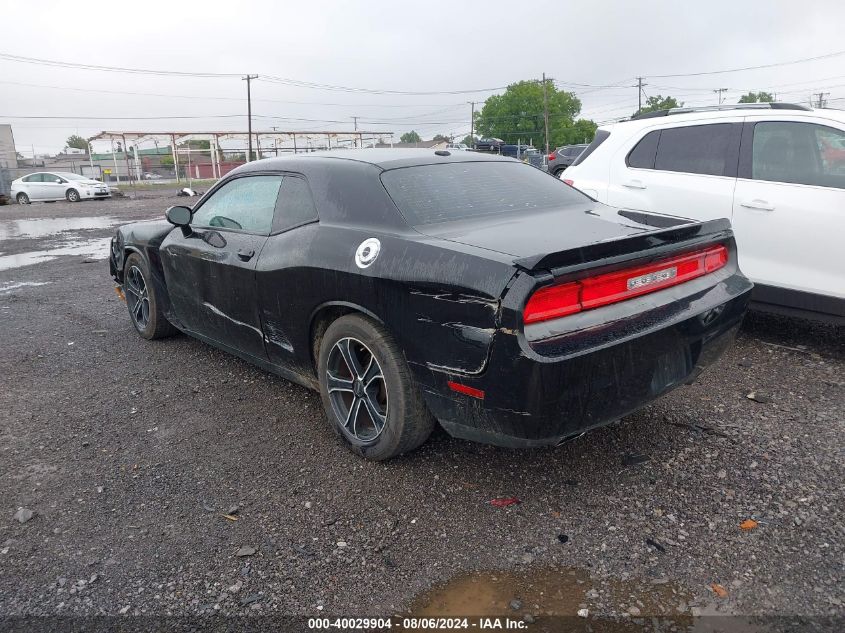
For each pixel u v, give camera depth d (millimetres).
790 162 4805
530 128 100375
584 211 3596
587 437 3564
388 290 2963
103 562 2682
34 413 4176
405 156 3779
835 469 3139
